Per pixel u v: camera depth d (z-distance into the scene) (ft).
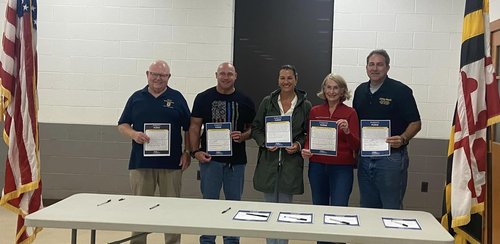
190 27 17.35
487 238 9.43
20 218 10.93
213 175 11.89
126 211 8.45
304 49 17.21
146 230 7.64
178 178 12.23
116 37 17.48
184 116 12.37
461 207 8.98
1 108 10.89
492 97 9.12
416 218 8.64
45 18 17.52
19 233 10.90
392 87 11.03
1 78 10.77
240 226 7.61
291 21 17.20
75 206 8.78
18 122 10.91
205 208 8.88
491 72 9.19
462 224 8.93
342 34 16.88
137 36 17.46
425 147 16.71
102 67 17.61
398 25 16.66
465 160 9.05
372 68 10.96
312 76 17.25
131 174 12.17
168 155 11.90
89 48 17.56
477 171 9.11
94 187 17.74
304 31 17.16
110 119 17.75
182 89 17.54
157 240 14.12
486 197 9.31
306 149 11.16
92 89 17.71
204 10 17.28
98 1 17.38
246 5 17.33
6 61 10.75
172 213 8.39
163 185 12.16
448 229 9.66
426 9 16.55
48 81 17.75
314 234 7.39
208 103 12.03
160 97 12.06
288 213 8.68
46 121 17.79
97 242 13.69
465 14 9.44
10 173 10.85
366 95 11.21
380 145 10.89
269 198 11.57
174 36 17.40
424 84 16.76
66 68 17.67
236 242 12.08
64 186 17.78
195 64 17.46
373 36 16.78
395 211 9.19
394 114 11.05
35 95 11.14
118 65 17.57
